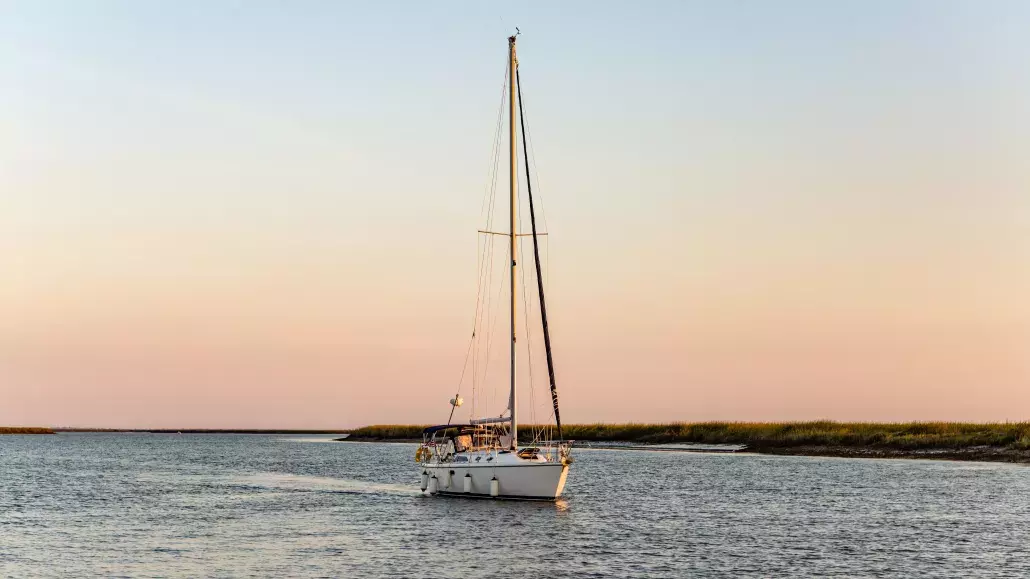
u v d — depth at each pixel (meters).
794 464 82.62
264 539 38.19
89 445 178.25
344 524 42.50
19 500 55.59
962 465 78.75
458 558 33.56
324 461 102.00
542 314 46.88
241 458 112.25
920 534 39.47
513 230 46.72
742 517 44.81
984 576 30.84
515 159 47.03
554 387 46.62
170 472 83.50
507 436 48.28
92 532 40.75
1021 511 47.00
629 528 40.66
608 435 132.25
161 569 31.92
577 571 31.42
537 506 45.81
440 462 50.12
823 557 34.03
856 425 110.25
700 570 31.66
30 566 32.56
